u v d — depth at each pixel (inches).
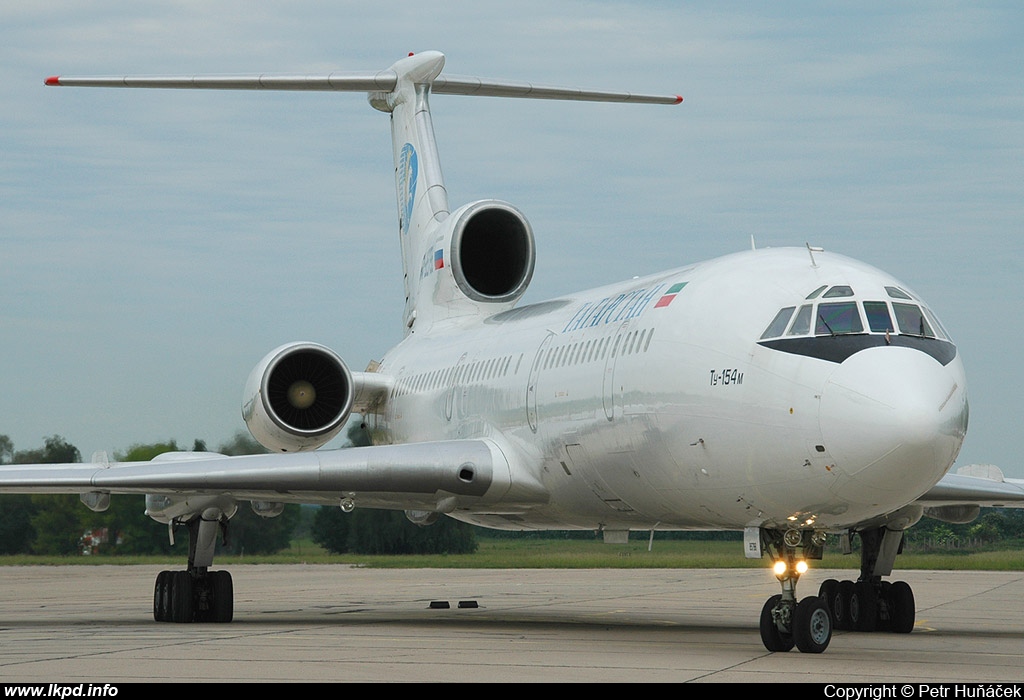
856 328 989.2
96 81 1854.1
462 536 3978.8
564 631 1242.0
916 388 930.1
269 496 1403.8
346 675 835.4
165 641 1110.4
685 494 1121.4
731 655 979.3
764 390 1003.3
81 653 990.4
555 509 1374.3
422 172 2007.9
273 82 1975.9
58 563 3730.3
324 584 2416.3
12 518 3954.2
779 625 1021.2
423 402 1710.1
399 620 1444.4
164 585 1428.4
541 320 1471.5
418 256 1985.7
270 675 836.0
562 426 1278.3
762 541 1097.4
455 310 1818.4
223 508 1406.3
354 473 1306.6
